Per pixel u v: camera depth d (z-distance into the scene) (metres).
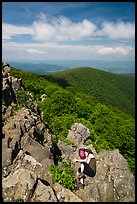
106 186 12.91
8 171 11.43
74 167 13.58
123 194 12.98
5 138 12.48
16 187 10.52
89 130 20.52
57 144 16.25
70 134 18.62
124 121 25.28
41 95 25.28
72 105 24.36
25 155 12.16
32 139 13.41
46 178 11.84
